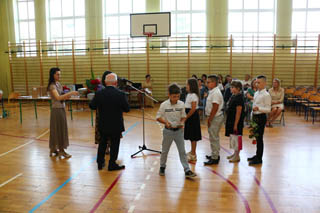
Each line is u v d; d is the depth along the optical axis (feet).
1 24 38.45
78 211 7.64
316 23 32.94
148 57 34.63
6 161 12.23
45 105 33.37
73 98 19.99
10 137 16.96
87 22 35.94
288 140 15.62
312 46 32.24
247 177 10.05
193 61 34.55
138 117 23.94
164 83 35.37
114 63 36.09
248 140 15.60
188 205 7.95
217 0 33.14
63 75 37.50
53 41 37.63
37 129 19.33
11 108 30.81
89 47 36.27
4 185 9.53
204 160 12.09
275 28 33.22
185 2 34.73
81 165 11.62
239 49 33.71
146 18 33.27
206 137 16.44
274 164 11.48
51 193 8.85
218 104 11.02
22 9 38.34
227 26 33.53
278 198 8.36
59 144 12.64
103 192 8.89
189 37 33.14
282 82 33.47
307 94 24.81
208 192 8.82
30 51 37.45
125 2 35.83
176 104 9.78
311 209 7.66
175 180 9.86
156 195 8.64
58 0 37.22
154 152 13.43
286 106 30.40
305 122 21.27
